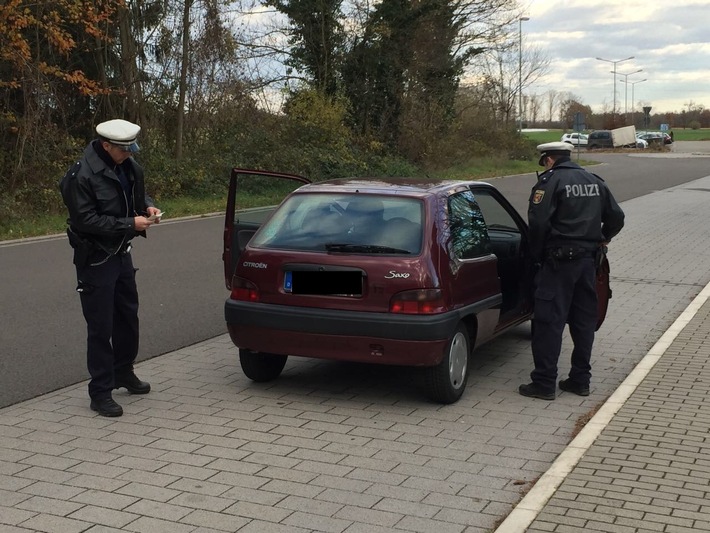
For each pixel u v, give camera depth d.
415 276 5.70
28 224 17.38
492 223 7.50
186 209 20.88
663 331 8.30
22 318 8.74
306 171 27.47
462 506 4.31
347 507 4.28
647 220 18.64
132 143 5.50
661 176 35.41
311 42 32.34
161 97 25.14
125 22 23.45
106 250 5.57
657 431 5.30
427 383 5.91
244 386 6.44
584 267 6.12
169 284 10.88
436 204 6.14
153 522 4.07
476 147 42.41
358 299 5.77
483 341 6.54
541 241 6.11
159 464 4.82
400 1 32.94
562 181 6.09
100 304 5.62
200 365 7.06
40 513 4.16
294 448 5.12
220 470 4.75
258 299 6.04
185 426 5.50
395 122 34.56
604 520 4.04
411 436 5.36
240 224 6.82
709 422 5.48
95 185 5.45
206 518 4.12
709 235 16.06
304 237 6.07
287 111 30.72
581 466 4.72
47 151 20.42
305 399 6.12
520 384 6.59
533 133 99.44
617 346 7.73
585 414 5.85
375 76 33.56
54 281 11.07
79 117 24.03
